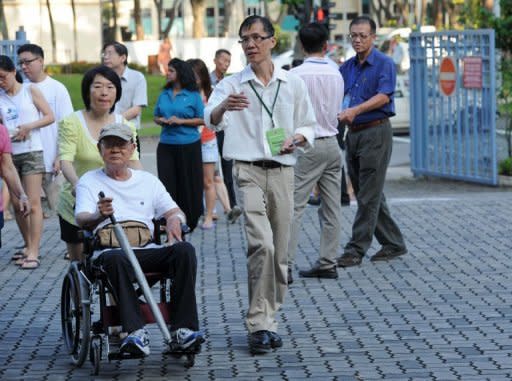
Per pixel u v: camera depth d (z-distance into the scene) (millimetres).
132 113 15219
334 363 8812
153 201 9016
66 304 9203
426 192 21234
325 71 11875
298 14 31703
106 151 8898
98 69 10156
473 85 21656
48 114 13477
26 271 13125
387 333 9773
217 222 16766
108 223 8852
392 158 27609
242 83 9383
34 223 13312
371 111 12523
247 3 72250
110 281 8289
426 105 22953
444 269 12680
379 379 8320
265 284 9281
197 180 15055
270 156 9328
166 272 8625
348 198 18062
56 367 8906
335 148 11977
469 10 23578
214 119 9219
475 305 10820
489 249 13914
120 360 9086
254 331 9211
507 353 9023
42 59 14055
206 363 8922
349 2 79375
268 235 9281
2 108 13281
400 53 33969
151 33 77188
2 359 9180
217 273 12742
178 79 15023
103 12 76000
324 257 12242
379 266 12914
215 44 65750
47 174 14336
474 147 21859
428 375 8406
